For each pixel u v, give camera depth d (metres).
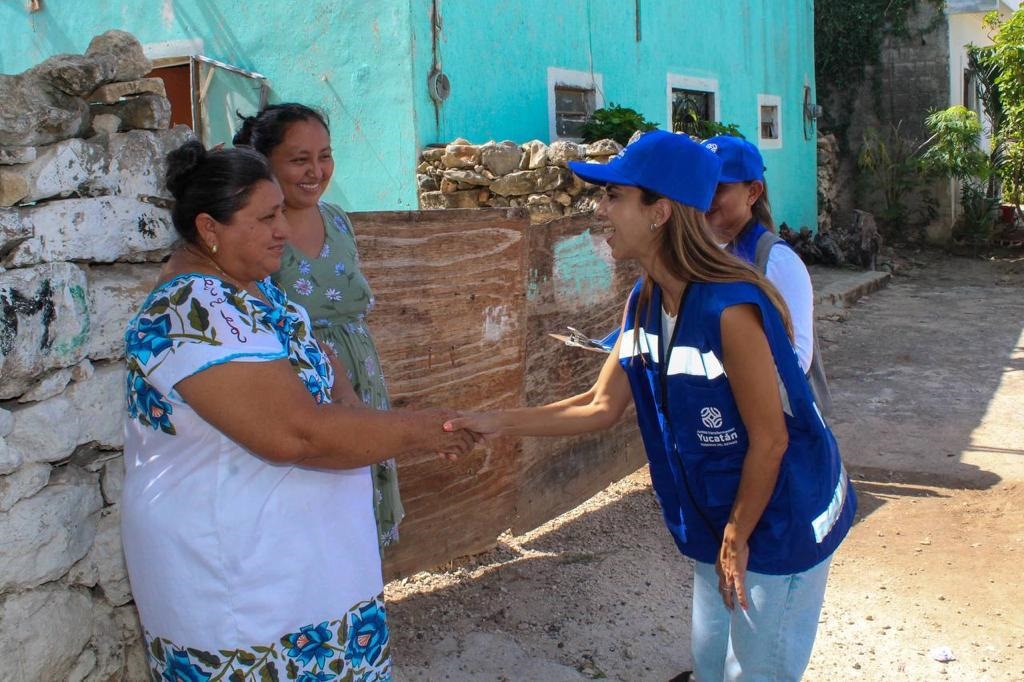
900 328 10.64
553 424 2.78
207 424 2.18
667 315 2.50
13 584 2.49
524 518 4.61
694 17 12.53
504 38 9.04
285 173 3.00
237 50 8.74
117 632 2.89
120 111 2.86
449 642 3.82
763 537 2.47
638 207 2.41
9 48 9.88
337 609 2.34
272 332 2.23
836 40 17.19
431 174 7.84
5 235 2.40
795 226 15.91
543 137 9.66
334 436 2.22
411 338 3.92
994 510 5.30
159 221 2.90
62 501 2.63
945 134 16.03
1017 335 10.09
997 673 3.68
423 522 4.07
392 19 7.96
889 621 4.08
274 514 2.23
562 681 3.56
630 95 11.20
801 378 2.41
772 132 15.20
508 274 4.29
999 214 16.89
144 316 2.18
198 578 2.19
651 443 2.64
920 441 6.59
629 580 4.42
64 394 2.65
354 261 3.25
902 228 17.03
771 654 2.55
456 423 2.55
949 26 16.69
